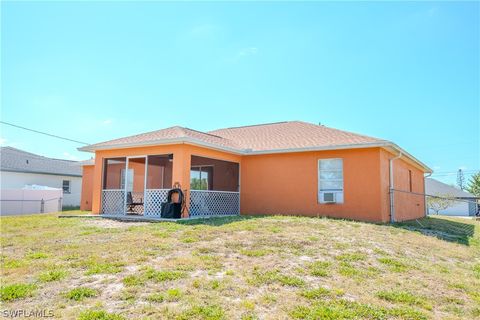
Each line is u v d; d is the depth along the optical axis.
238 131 18.61
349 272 5.14
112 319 3.36
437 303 4.13
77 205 26.45
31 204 20.27
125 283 4.42
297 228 8.53
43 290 4.19
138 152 12.75
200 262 5.42
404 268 5.54
